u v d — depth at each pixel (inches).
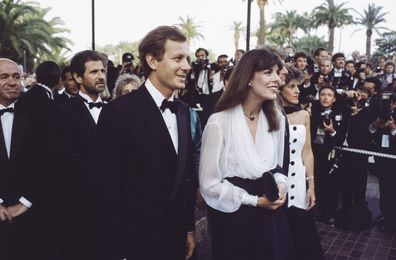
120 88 144.9
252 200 83.7
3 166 127.2
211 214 90.5
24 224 133.6
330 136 187.3
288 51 331.0
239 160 84.7
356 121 198.5
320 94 184.1
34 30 1309.1
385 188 188.4
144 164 82.0
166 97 86.2
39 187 131.4
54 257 135.7
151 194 82.9
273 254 85.1
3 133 128.0
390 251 168.9
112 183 80.6
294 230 122.5
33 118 130.3
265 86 84.4
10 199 129.1
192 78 335.6
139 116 81.7
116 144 81.0
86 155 129.7
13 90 126.2
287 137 95.0
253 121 89.0
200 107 325.4
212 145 86.0
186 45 82.9
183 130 87.2
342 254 165.5
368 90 241.6
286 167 94.9
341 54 289.3
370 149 195.5
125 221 82.7
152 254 83.3
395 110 190.7
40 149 130.5
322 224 198.7
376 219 204.4
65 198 133.2
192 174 93.0
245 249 85.6
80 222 131.8
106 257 80.4
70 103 134.9
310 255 121.5
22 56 1398.9
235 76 86.4
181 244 90.1
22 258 134.8
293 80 126.3
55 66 185.2
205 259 153.9
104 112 83.1
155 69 83.0
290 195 122.4
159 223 84.0
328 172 193.3
